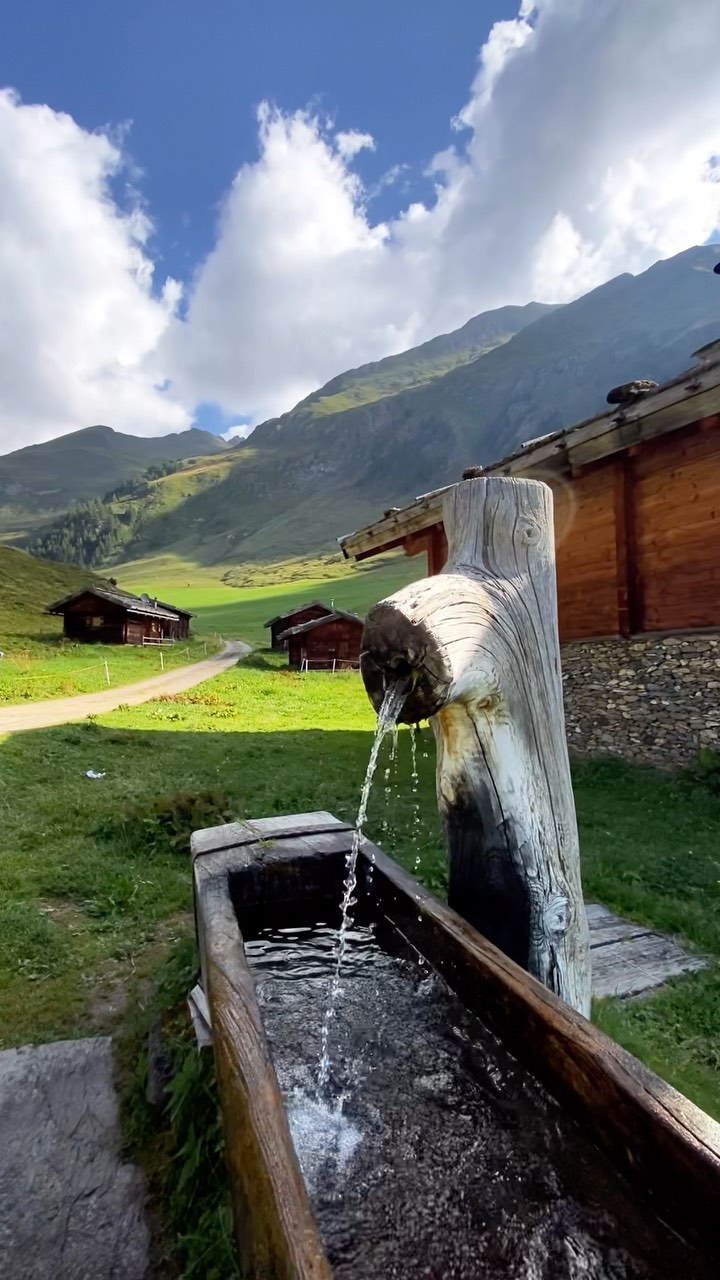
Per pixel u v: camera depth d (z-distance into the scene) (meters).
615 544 8.34
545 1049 1.48
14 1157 2.16
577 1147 1.35
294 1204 1.00
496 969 1.66
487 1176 1.38
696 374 5.88
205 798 5.77
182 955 2.99
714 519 7.25
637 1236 1.17
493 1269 1.20
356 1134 1.53
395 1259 1.23
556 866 1.85
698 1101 2.22
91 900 4.12
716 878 4.36
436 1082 1.64
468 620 1.59
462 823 1.87
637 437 6.73
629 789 6.82
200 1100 2.07
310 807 6.29
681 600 7.61
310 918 2.59
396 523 9.62
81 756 8.80
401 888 2.24
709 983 3.12
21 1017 2.93
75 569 51.12
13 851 4.94
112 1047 2.71
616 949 3.49
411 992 1.99
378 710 1.54
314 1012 2.00
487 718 1.74
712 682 7.20
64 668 23.17
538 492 1.91
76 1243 1.85
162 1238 1.85
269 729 12.61
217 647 40.19
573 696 8.82
